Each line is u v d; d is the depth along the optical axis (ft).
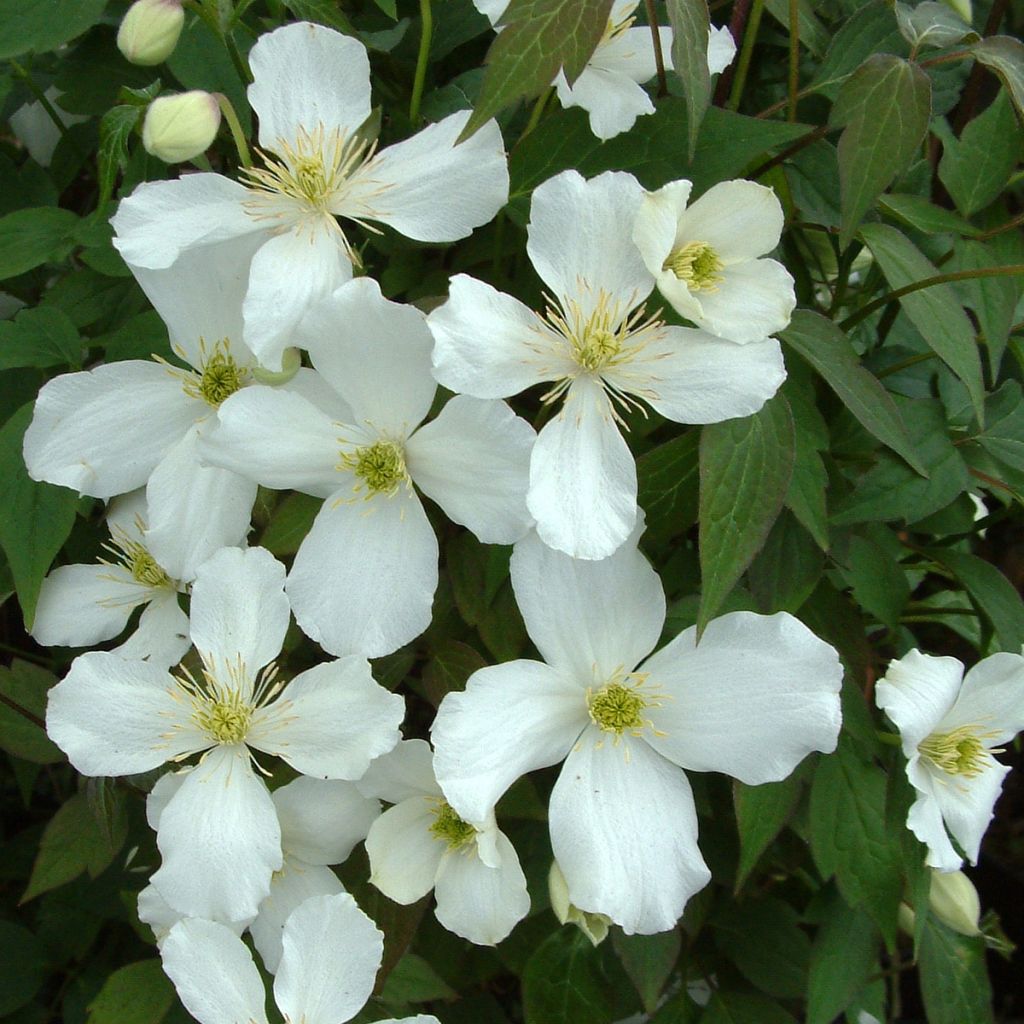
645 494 0.90
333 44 0.88
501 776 0.85
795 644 0.87
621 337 0.84
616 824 0.87
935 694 0.93
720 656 0.88
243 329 0.89
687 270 0.85
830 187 1.05
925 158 1.19
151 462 0.94
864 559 0.98
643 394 0.83
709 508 0.81
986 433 1.01
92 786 1.00
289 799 0.92
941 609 1.17
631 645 0.89
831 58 1.05
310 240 0.87
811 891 1.23
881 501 0.95
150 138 0.84
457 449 0.84
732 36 1.03
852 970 1.02
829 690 0.86
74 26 0.94
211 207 0.88
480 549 0.94
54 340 0.99
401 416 0.86
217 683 0.89
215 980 0.87
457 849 0.91
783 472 0.83
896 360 1.17
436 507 0.95
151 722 0.90
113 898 1.29
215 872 0.87
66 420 0.92
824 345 0.88
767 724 0.87
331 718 0.87
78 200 1.40
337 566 0.86
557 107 1.03
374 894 0.96
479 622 0.93
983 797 0.99
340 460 0.87
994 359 1.02
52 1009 1.29
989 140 1.04
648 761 0.90
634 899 0.86
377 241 1.02
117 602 1.00
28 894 1.04
